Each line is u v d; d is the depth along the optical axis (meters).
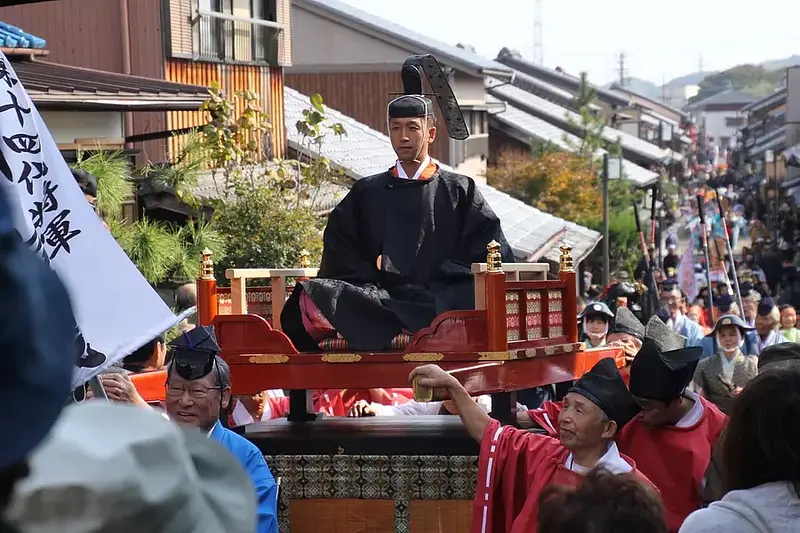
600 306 8.57
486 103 34.72
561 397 7.14
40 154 4.62
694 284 22.62
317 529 5.61
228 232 13.06
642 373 5.41
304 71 30.95
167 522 1.74
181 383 4.73
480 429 4.95
